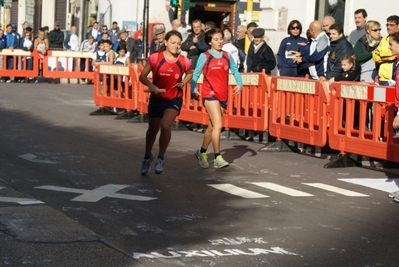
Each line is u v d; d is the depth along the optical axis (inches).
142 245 264.5
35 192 345.7
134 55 1050.7
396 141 418.6
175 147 509.4
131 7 1358.3
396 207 340.2
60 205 321.1
